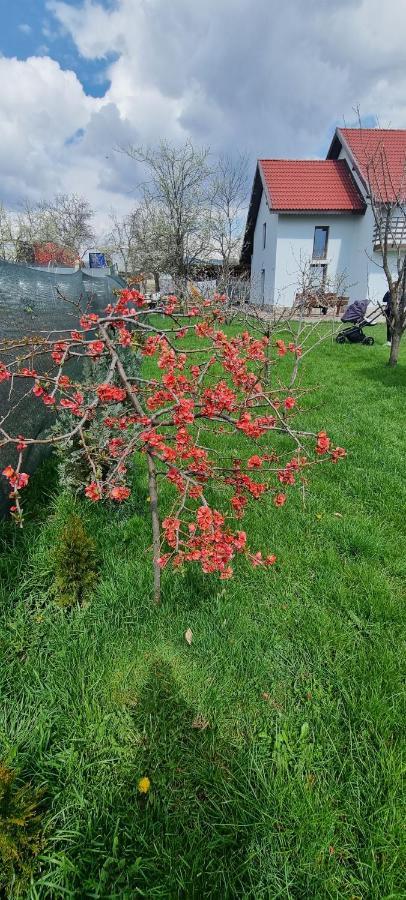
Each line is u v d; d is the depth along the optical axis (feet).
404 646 6.70
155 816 4.70
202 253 60.64
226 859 4.34
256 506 10.33
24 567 7.95
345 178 64.90
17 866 4.12
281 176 65.26
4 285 9.69
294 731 5.52
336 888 4.08
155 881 4.16
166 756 5.25
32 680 6.05
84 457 8.79
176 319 7.32
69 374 15.31
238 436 14.75
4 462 9.66
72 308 15.25
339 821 4.58
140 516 9.78
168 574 7.88
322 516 10.22
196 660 6.48
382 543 9.19
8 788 4.28
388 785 4.81
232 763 5.19
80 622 6.98
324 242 65.92
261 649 6.66
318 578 8.15
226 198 57.88
